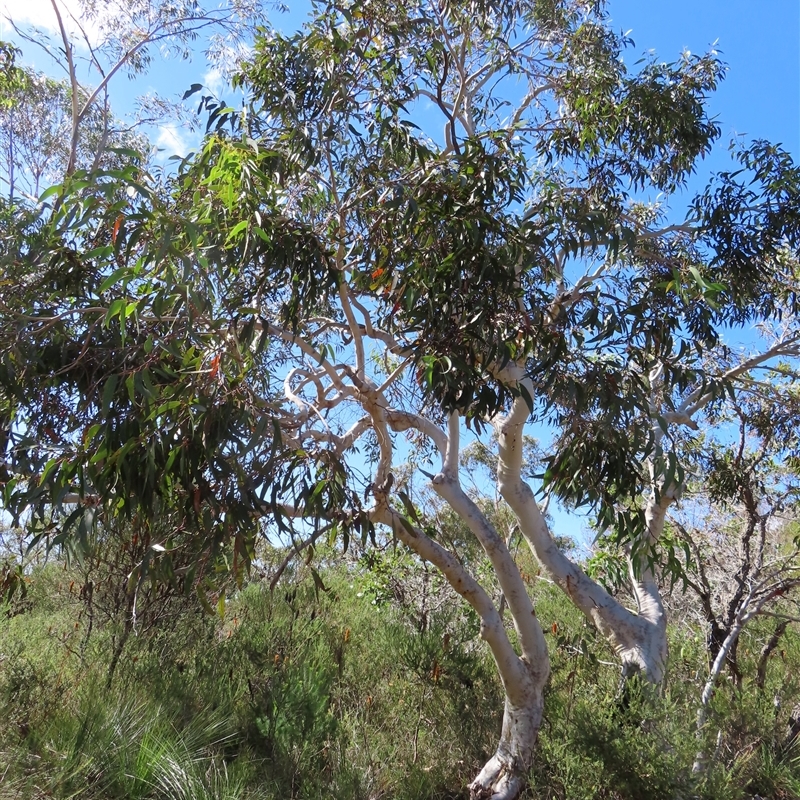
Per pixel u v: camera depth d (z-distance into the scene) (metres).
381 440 4.98
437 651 6.46
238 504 3.02
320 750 5.46
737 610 6.81
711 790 4.61
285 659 6.95
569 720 5.26
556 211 4.78
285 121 5.31
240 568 3.03
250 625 7.69
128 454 2.83
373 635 7.65
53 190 2.88
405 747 6.07
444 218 4.09
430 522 8.84
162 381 3.30
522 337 4.08
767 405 7.71
